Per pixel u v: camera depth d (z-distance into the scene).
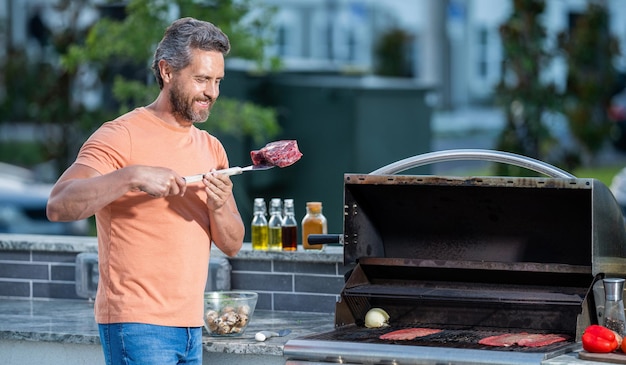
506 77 8.70
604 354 3.36
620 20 18.52
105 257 3.51
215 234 3.64
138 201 3.48
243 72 7.88
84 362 4.08
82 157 3.46
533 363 3.32
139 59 7.84
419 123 8.10
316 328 4.12
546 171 3.77
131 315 3.46
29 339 4.12
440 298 3.74
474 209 3.84
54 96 9.93
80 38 9.91
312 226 4.48
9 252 4.93
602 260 3.56
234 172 3.54
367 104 7.72
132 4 7.64
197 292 3.58
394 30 21.38
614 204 3.63
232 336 3.95
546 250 3.83
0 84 11.51
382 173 4.01
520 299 3.67
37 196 9.16
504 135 8.74
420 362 3.46
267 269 4.55
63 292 4.85
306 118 7.84
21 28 16.27
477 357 3.39
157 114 3.57
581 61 9.23
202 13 7.66
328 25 21.28
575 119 9.34
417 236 4.01
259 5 7.91
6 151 15.13
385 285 3.98
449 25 21.34
